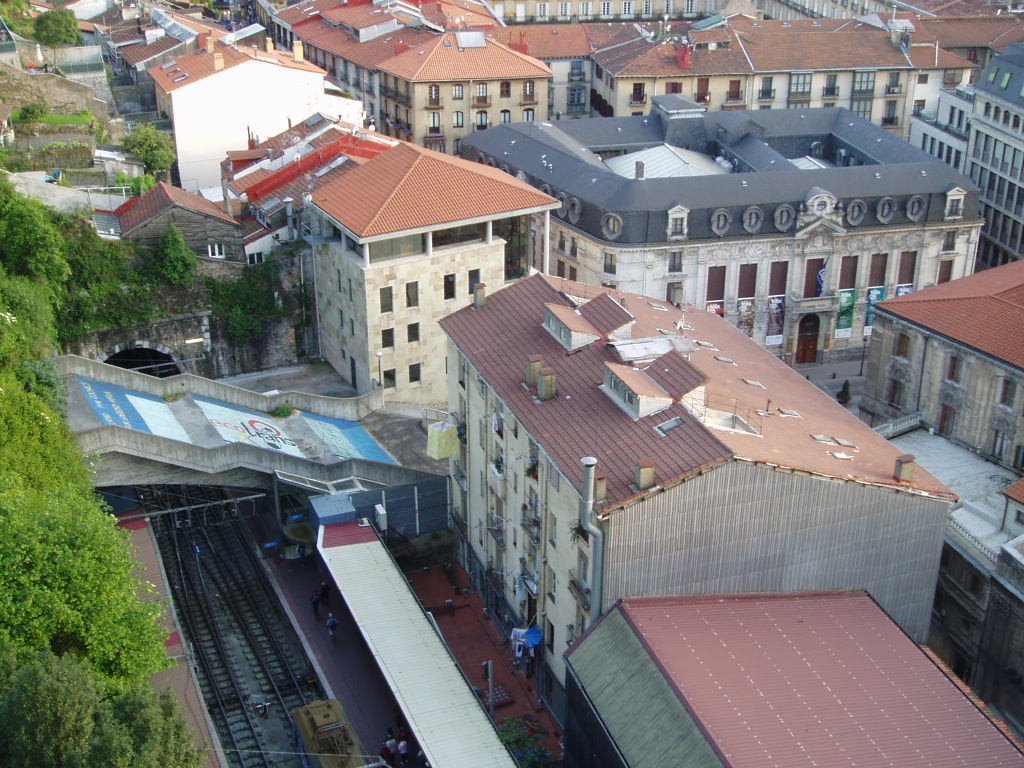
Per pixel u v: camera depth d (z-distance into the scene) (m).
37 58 135.00
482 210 94.56
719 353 76.75
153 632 58.56
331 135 117.62
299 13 196.25
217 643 76.38
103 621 55.56
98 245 95.06
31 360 78.94
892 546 65.00
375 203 93.06
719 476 59.31
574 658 59.22
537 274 80.81
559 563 65.94
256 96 134.12
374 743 68.12
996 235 143.62
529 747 66.12
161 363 99.31
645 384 65.38
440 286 96.00
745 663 55.91
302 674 73.94
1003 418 83.25
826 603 62.59
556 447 63.94
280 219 104.31
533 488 68.88
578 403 67.06
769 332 119.94
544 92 161.12
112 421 78.38
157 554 75.94
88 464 75.25
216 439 81.56
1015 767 50.59
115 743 45.50
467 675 74.44
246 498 82.75
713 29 167.88
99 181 112.56
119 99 146.62
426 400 99.50
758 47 165.12
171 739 47.66
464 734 61.72
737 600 61.88
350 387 100.56
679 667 55.00
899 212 117.94
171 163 125.38
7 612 52.78
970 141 147.50
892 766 49.75
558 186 119.31
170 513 86.25
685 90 163.25
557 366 70.69
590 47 175.62
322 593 79.50
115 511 81.06
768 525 61.62
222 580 82.69
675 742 51.50
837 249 117.69
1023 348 81.75
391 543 83.31
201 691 66.81
